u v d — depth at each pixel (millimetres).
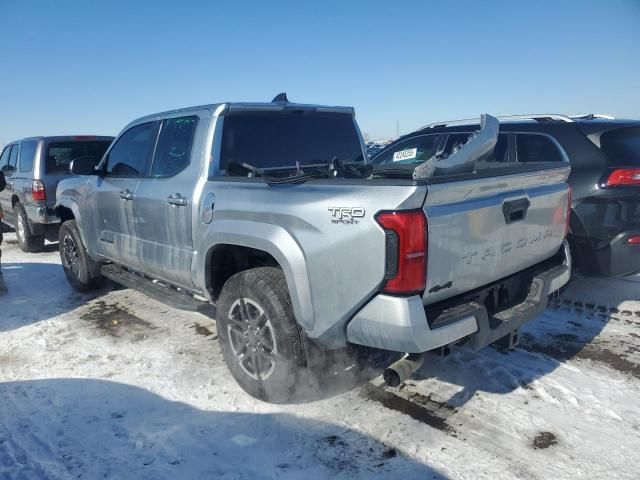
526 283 3381
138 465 2846
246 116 3994
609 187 4723
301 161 4305
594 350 4121
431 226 2570
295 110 4289
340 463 2811
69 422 3285
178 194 3879
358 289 2686
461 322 2686
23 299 5945
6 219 9508
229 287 3465
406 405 3375
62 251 6168
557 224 3576
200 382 3768
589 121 5195
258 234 3137
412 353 2664
